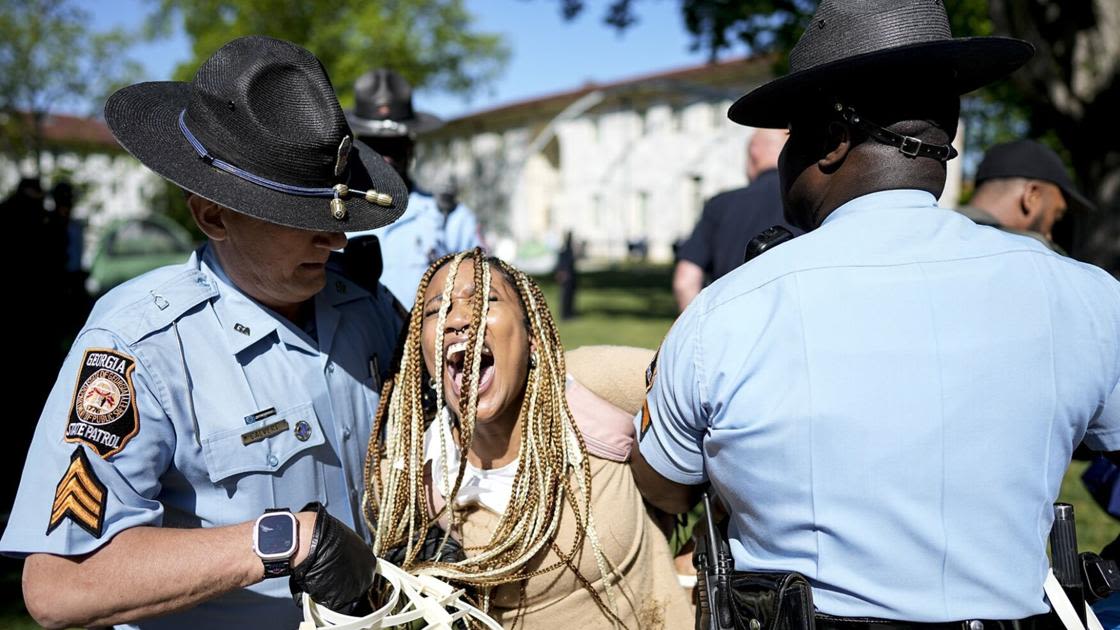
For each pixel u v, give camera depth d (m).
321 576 1.54
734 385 1.50
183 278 1.78
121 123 1.72
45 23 25.59
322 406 1.88
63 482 1.54
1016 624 1.46
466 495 1.88
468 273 1.84
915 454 1.42
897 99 1.53
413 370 1.90
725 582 1.65
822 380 1.45
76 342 1.69
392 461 1.89
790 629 1.47
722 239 3.89
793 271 1.51
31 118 27.25
